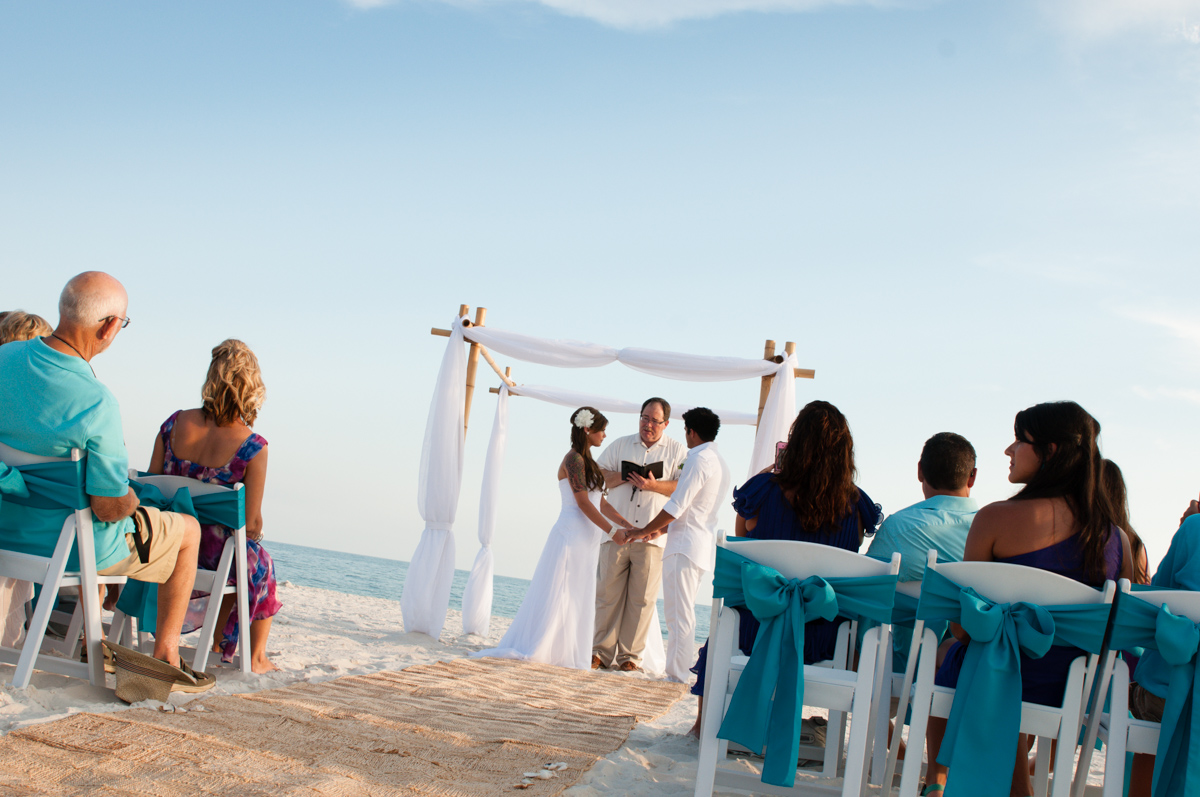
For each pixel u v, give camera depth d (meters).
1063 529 2.80
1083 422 2.87
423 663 5.64
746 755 3.88
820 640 3.57
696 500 6.59
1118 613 2.56
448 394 7.71
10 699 3.11
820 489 3.61
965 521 3.40
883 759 3.12
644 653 7.36
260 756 2.89
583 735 3.91
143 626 3.92
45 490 3.26
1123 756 2.58
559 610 6.57
